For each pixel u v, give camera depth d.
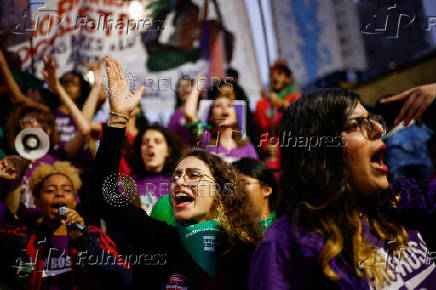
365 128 1.04
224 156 2.22
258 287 0.97
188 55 2.68
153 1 2.64
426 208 1.17
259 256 1.00
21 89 2.52
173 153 2.20
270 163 2.31
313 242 0.97
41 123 2.32
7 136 2.30
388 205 1.16
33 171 2.16
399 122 2.17
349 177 1.04
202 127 2.35
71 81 2.52
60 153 2.30
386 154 2.27
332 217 1.01
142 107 2.55
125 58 2.59
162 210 1.81
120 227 1.47
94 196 1.44
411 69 2.67
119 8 2.58
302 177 1.05
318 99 1.07
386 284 1.01
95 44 2.56
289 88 2.64
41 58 2.55
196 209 1.51
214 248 1.42
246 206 1.56
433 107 2.34
